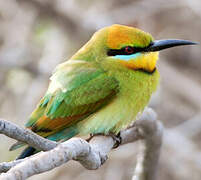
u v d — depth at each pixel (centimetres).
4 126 521
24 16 1305
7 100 1260
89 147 581
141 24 1328
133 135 827
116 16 1330
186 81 1309
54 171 1163
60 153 531
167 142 1205
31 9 1305
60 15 1313
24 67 1286
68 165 1175
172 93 1305
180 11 1330
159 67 1304
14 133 530
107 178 1184
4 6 1298
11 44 1301
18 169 489
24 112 1229
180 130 1246
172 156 1207
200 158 1192
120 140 805
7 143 1196
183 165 1205
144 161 859
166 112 1293
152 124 816
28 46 1303
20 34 1304
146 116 809
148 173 869
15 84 1273
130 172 1191
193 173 1195
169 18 1331
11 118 1228
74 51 1320
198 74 1354
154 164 862
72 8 1329
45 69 1287
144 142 839
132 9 1332
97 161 606
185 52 1360
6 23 1302
